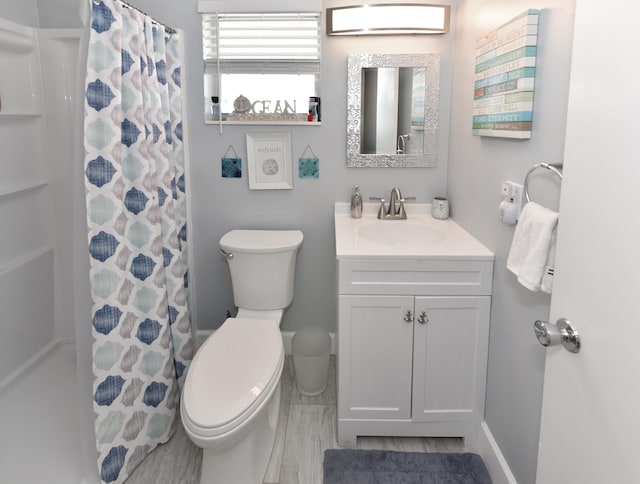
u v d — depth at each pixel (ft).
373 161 8.73
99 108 5.64
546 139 4.77
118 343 6.12
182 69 8.43
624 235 2.72
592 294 3.05
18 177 8.61
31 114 8.55
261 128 8.73
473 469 6.48
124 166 6.27
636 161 2.61
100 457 6.00
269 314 8.26
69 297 9.65
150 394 6.79
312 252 9.20
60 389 8.25
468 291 6.44
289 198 8.98
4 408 7.70
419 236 8.14
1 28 7.86
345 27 8.04
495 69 5.90
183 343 7.59
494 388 6.39
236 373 5.91
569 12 4.32
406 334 6.60
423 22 7.95
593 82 3.03
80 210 5.69
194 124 8.73
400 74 8.43
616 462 2.82
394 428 6.91
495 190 6.24
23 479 6.21
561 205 3.45
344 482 6.27
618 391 2.79
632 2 2.63
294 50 8.52
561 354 3.47
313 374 8.21
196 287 9.38
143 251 6.55
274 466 6.61
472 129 7.10
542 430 3.79
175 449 6.93
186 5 8.34
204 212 9.07
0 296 8.02
